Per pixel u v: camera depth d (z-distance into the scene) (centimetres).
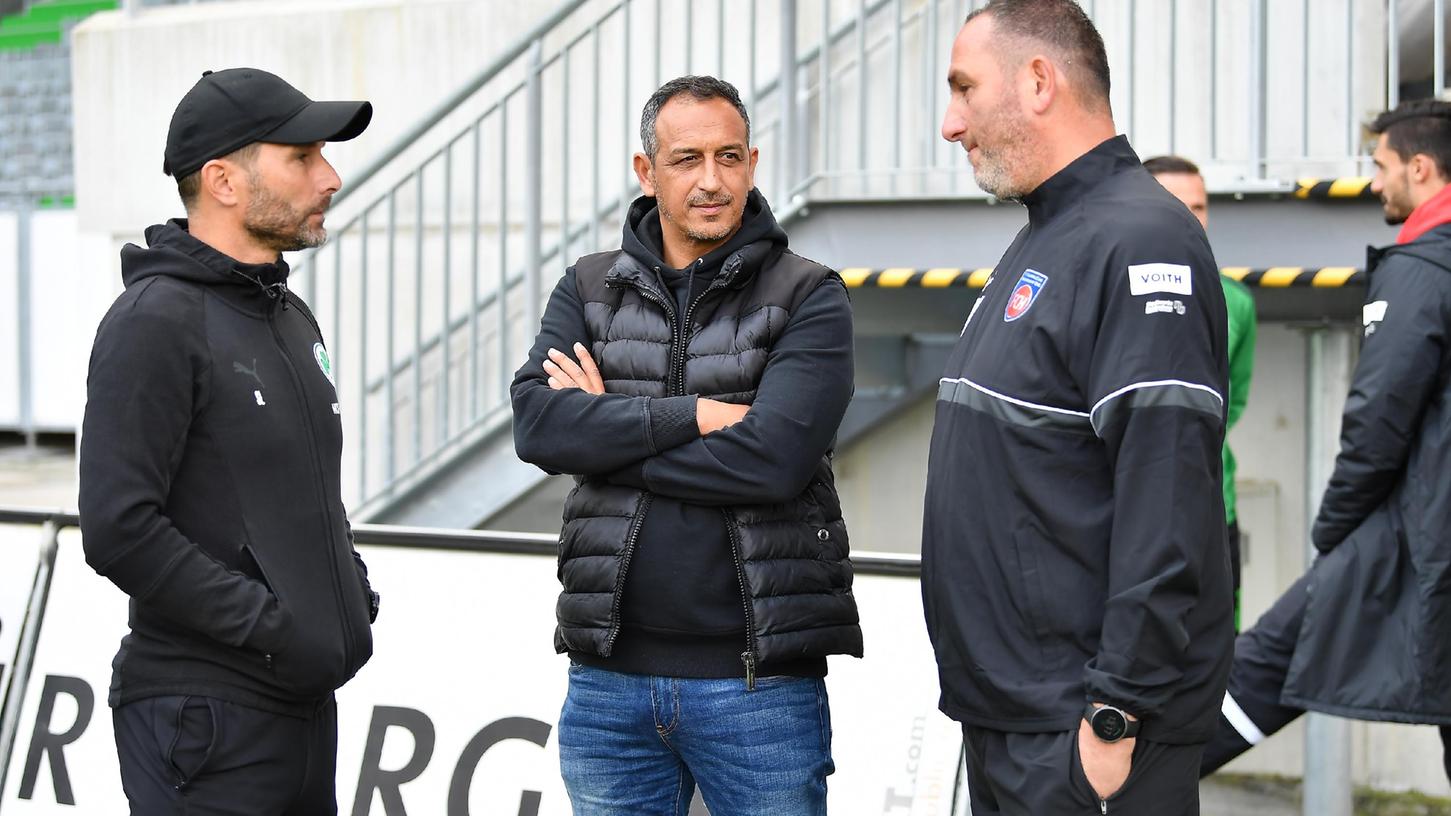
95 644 548
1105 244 311
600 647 365
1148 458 300
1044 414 314
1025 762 316
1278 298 607
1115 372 303
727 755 367
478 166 707
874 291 637
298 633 362
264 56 900
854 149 744
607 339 388
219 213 373
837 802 474
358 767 520
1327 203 566
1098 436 308
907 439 768
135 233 940
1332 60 670
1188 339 303
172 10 936
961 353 338
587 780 383
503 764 506
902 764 472
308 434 378
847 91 744
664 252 392
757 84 779
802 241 637
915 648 482
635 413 364
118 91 936
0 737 547
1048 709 312
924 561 338
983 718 326
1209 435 302
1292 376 701
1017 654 319
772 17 774
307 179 377
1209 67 593
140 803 360
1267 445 707
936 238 616
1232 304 561
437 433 727
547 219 827
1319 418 654
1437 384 463
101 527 342
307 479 375
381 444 863
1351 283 552
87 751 535
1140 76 701
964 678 329
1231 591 315
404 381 862
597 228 684
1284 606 520
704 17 789
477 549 528
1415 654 470
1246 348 571
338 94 884
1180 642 299
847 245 629
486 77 698
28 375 1435
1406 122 488
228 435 360
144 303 352
